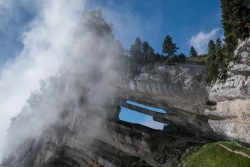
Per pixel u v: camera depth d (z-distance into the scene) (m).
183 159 57.50
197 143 63.25
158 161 62.34
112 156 67.44
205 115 53.72
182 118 66.88
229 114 43.06
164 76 57.94
